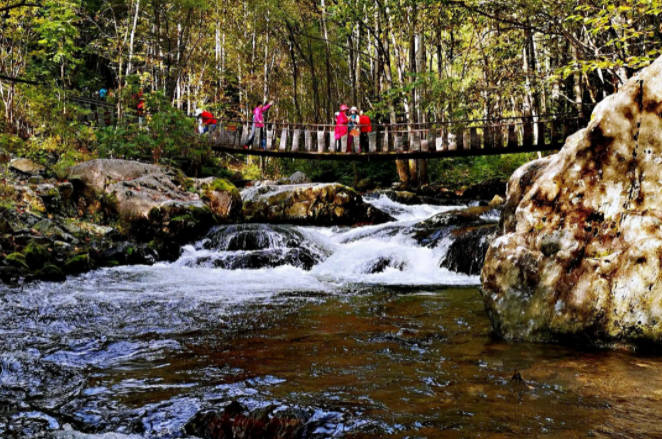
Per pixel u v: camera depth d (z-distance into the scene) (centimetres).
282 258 902
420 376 246
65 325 400
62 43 1256
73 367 279
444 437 170
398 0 1850
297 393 225
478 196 1820
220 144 1836
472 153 1576
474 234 842
